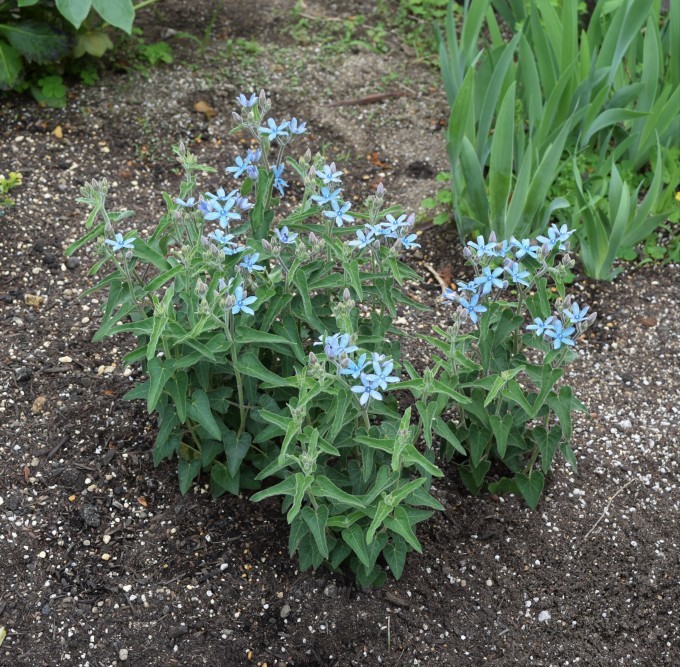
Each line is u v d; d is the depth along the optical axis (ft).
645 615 2.56
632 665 2.49
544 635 2.52
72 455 2.72
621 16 3.48
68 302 3.09
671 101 3.45
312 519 2.30
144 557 2.56
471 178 3.27
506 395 2.38
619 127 3.68
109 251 2.38
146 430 2.79
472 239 3.44
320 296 2.54
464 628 2.52
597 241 3.30
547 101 3.35
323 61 4.15
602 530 2.71
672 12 3.56
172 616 2.48
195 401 2.38
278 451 2.55
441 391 2.28
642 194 3.62
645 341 3.20
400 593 2.55
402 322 3.18
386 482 2.26
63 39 3.65
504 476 2.79
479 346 2.49
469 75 3.14
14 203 3.34
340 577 2.56
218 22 4.33
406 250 3.43
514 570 2.62
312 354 2.18
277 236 2.38
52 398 2.83
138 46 4.01
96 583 2.51
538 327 2.35
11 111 3.71
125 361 2.33
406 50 4.29
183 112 3.83
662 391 3.06
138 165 3.61
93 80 3.86
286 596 2.53
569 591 2.59
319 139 3.82
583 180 3.53
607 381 3.08
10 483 2.66
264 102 2.52
